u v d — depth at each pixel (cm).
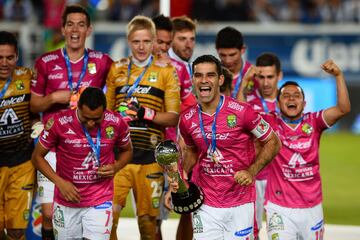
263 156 2070
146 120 2392
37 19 6022
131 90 2402
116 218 2392
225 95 2248
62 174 2150
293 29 6003
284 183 2300
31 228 2656
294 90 2284
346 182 4272
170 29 2580
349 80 6000
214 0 6016
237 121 2061
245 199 2108
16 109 2380
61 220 2170
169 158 1988
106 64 2475
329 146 5550
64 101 2388
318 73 5950
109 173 2112
